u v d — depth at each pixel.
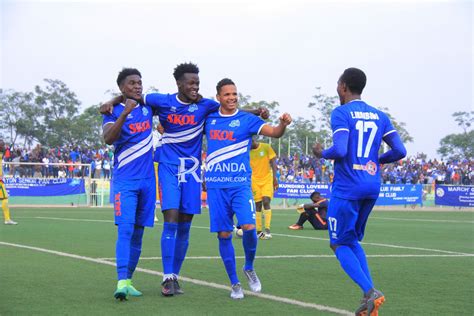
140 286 6.49
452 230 15.50
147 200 6.27
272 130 6.10
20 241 10.83
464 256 9.52
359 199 5.21
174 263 6.48
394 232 14.64
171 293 5.93
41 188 26.62
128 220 6.05
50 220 17.09
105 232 13.02
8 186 25.97
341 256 5.17
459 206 29.36
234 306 5.49
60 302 5.55
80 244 10.43
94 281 6.67
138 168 6.18
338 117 5.19
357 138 5.20
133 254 6.32
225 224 6.10
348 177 5.19
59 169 28.73
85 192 27.83
